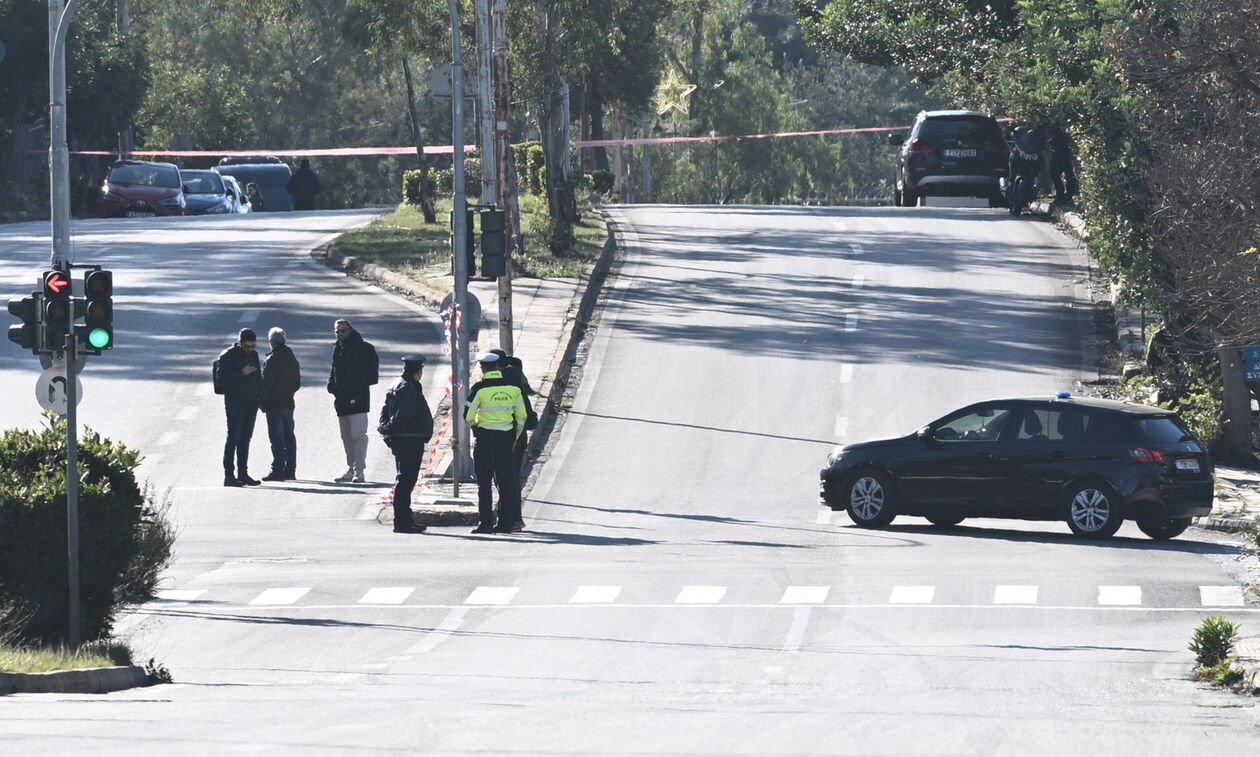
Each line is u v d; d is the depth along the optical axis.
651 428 117.50
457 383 102.25
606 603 68.31
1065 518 89.12
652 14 197.88
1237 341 106.06
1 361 127.44
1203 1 102.06
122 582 64.56
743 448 112.56
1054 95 133.00
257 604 68.56
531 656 57.16
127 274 165.75
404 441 88.94
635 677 52.69
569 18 173.00
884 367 131.62
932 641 60.06
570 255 173.75
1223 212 105.62
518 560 79.62
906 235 188.75
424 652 58.06
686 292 159.88
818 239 188.38
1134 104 123.44
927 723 39.72
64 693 46.88
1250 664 51.53
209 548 83.19
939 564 78.31
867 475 92.94
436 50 186.00
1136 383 125.62
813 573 75.62
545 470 107.69
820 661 55.75
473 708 42.66
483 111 133.12
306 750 34.50
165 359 130.38
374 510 95.19
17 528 57.97
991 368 131.25
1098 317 147.50
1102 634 61.47
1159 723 40.41
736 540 86.62
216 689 48.72
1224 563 79.19
